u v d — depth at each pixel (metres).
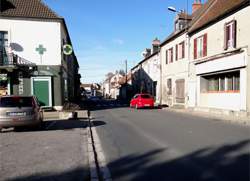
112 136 11.15
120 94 80.12
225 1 21.92
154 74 38.16
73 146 8.79
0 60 22.30
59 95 23.56
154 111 24.67
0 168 6.31
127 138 10.55
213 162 6.73
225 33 18.89
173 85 29.36
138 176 5.84
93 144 9.40
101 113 23.25
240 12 17.30
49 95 23.28
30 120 12.00
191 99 24.56
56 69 23.38
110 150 8.47
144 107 30.41
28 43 22.86
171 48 30.05
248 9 16.45
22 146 8.83
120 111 25.28
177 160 7.05
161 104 32.41
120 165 6.76
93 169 6.21
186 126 13.62
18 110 11.90
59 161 6.93
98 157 7.59
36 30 23.02
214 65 20.28
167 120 16.58
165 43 32.16
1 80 22.55
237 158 7.03
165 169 6.28
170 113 22.08
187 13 30.86
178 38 27.75
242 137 10.12
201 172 5.96
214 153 7.65
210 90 22.33
